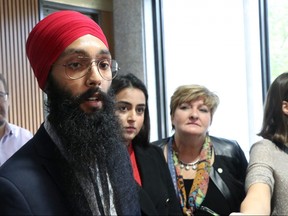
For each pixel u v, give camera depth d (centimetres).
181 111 179
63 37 89
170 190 154
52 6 343
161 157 164
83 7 368
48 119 95
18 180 81
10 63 304
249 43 332
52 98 93
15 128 250
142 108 157
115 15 390
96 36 93
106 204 94
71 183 87
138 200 115
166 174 158
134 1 379
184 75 377
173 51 383
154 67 388
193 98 177
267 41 327
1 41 299
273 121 155
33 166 86
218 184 172
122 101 150
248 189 132
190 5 370
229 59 347
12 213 77
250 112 334
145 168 151
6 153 238
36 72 94
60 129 91
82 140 90
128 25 384
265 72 329
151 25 386
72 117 90
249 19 331
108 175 99
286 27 314
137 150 156
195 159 182
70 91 90
